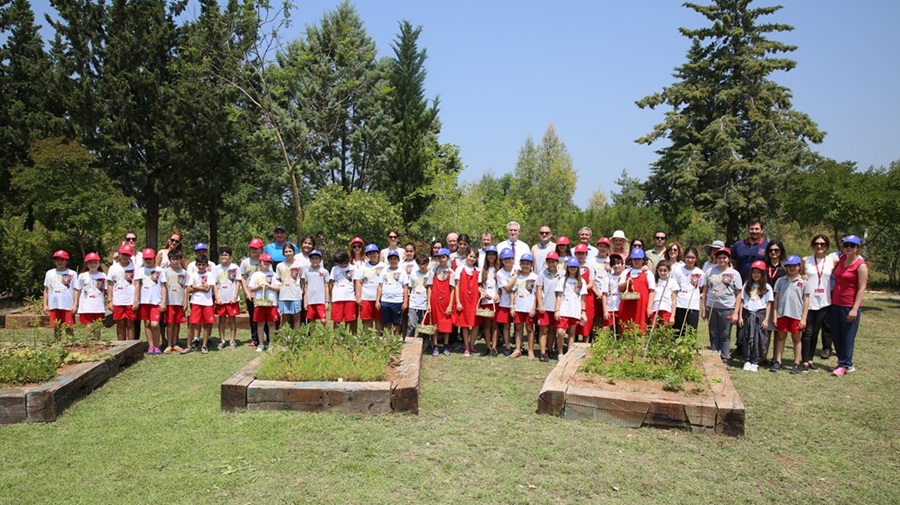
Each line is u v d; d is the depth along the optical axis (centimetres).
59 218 1967
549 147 5562
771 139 2762
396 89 2573
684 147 2886
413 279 964
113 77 2466
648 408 586
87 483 461
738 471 492
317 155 2809
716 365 741
